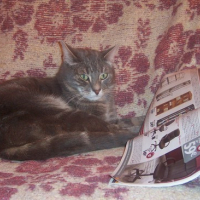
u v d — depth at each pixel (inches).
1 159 15.1
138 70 19.6
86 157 14.6
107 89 19.7
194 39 18.5
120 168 12.4
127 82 19.8
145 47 19.4
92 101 19.6
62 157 15.0
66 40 20.1
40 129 16.3
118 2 19.4
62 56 20.2
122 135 16.1
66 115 17.7
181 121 12.9
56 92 19.6
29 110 17.3
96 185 11.4
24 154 14.9
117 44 19.2
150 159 12.1
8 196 11.0
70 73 19.5
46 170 13.3
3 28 19.9
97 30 19.9
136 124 19.6
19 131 15.8
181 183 10.3
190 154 11.0
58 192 11.1
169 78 16.9
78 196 10.8
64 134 15.7
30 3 19.7
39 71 20.4
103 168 13.0
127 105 20.1
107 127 18.1
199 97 14.1
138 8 19.3
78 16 19.8
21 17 19.7
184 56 18.5
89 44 20.2
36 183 11.8
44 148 15.0
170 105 15.0
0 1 19.9
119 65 19.8
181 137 12.0
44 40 19.9
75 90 19.6
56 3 19.7
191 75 15.8
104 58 19.4
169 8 19.2
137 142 13.7
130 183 11.2
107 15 19.6
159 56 18.9
